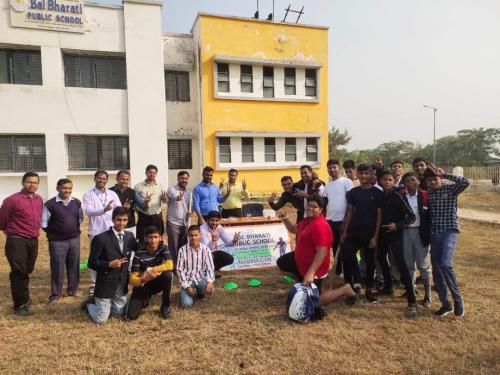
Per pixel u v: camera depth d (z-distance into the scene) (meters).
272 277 6.58
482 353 3.79
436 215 4.76
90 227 5.72
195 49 17.05
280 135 17.61
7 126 13.41
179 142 17.28
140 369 3.54
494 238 9.59
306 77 18.20
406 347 3.93
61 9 13.78
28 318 4.75
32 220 4.95
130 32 14.56
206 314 4.86
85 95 14.26
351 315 4.77
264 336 4.20
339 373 3.45
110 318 4.73
